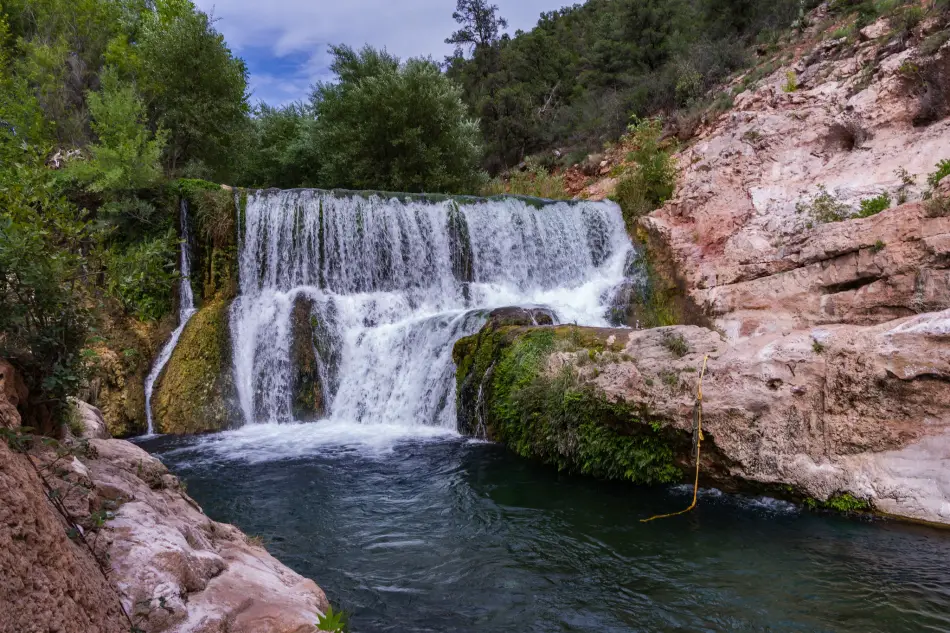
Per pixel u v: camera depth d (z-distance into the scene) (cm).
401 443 1063
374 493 810
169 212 1505
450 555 618
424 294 1576
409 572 580
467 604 518
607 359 907
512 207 1719
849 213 1134
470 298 1597
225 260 1479
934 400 683
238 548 427
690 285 1388
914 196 1056
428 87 2408
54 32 2328
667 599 525
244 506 767
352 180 2392
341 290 1548
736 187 1477
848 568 572
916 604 505
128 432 1216
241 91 2258
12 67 2142
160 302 1408
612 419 851
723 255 1326
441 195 1672
